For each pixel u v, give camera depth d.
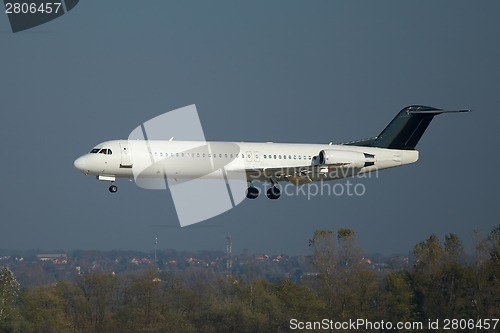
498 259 190.25
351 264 193.38
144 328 187.12
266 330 184.38
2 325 182.38
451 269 189.50
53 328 185.12
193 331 185.75
